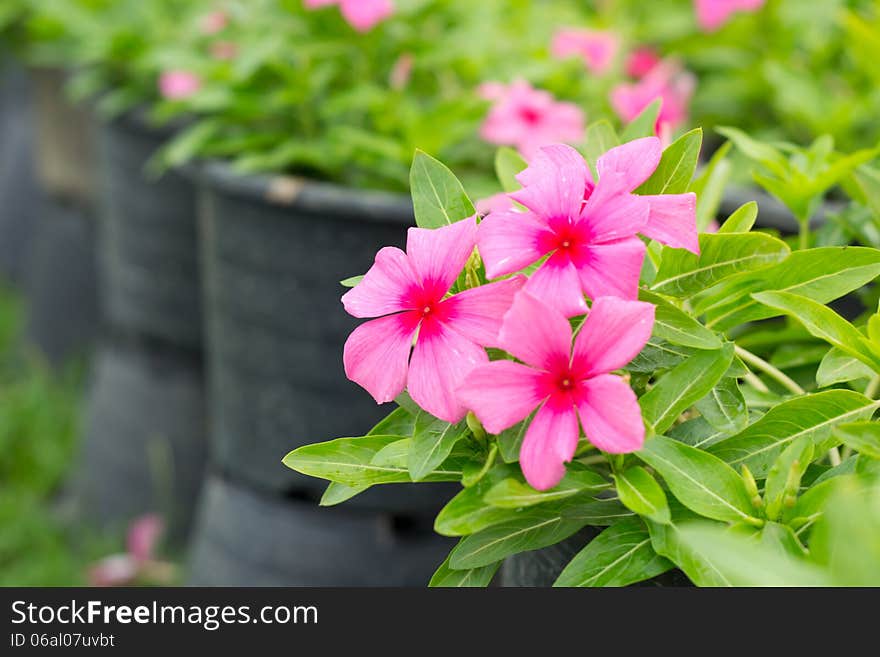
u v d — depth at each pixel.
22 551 1.28
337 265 0.86
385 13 0.89
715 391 0.56
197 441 1.26
